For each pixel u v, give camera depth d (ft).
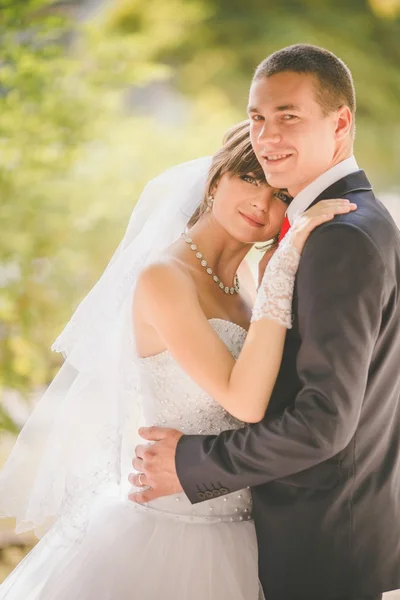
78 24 18.35
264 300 7.45
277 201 8.41
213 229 8.69
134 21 35.96
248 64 38.42
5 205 16.43
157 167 19.12
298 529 7.71
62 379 9.25
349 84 7.70
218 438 7.72
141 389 8.50
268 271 7.52
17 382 16.07
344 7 40.27
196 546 8.06
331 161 7.77
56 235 16.63
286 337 7.59
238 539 8.21
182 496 8.23
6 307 15.88
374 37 40.06
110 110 17.95
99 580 8.00
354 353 7.00
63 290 16.40
